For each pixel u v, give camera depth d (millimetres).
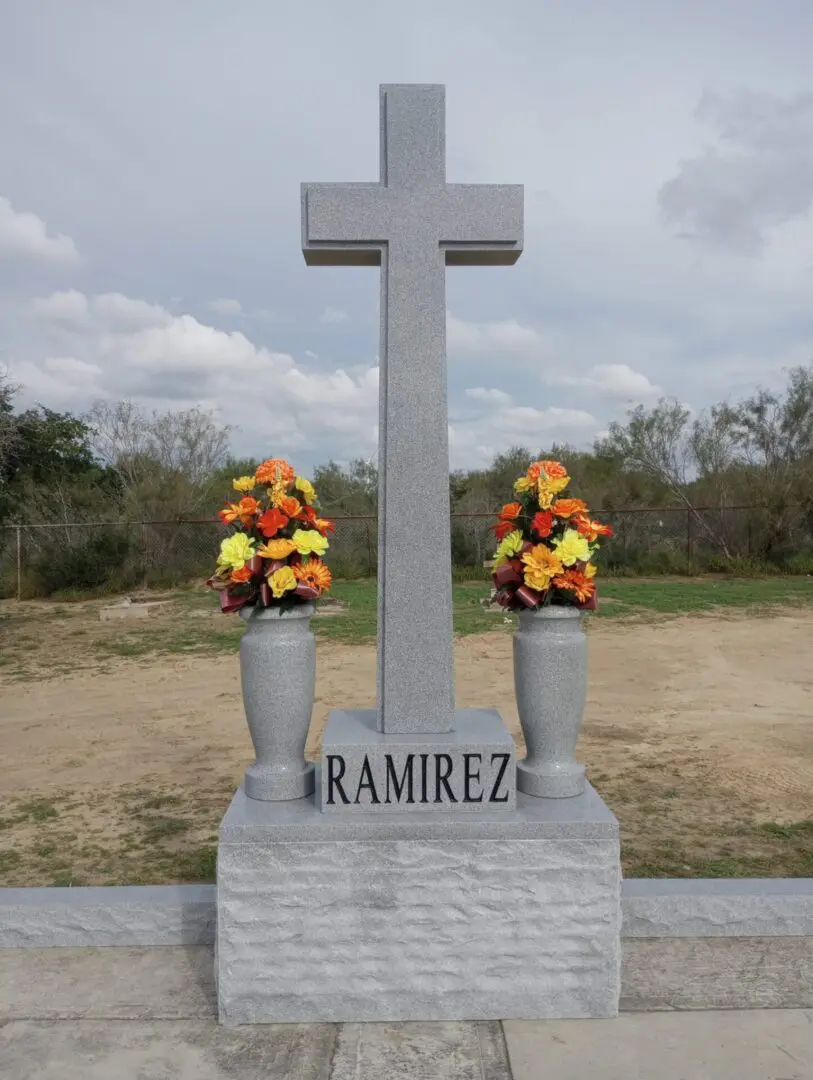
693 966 3475
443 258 3508
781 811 5785
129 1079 2762
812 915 3732
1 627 15297
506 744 3215
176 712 8953
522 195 3516
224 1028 3070
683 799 6031
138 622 15711
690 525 22781
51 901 3719
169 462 28188
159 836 5398
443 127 3520
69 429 28609
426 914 3123
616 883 3129
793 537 23203
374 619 15344
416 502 3439
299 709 3357
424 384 3465
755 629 14086
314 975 3107
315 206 3494
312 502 3578
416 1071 2793
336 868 3102
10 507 22312
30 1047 2941
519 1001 3129
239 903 3090
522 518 3555
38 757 7363
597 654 11953
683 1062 2840
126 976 3428
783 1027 3049
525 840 3121
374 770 3199
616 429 27453
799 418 24500
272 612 3307
